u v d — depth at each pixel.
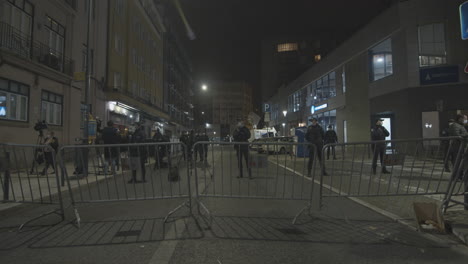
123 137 12.57
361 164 5.72
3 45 12.62
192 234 4.35
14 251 3.79
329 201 6.45
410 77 16.80
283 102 46.97
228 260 3.44
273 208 5.91
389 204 6.02
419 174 5.52
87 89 11.59
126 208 6.07
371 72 20.69
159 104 41.22
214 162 5.86
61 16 17.19
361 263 3.36
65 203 6.59
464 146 5.08
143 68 33.59
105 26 23.59
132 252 3.69
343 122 24.73
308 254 3.61
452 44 16.20
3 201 5.44
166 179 6.79
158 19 39.66
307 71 33.66
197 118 92.88
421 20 16.77
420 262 3.38
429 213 4.58
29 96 14.14
